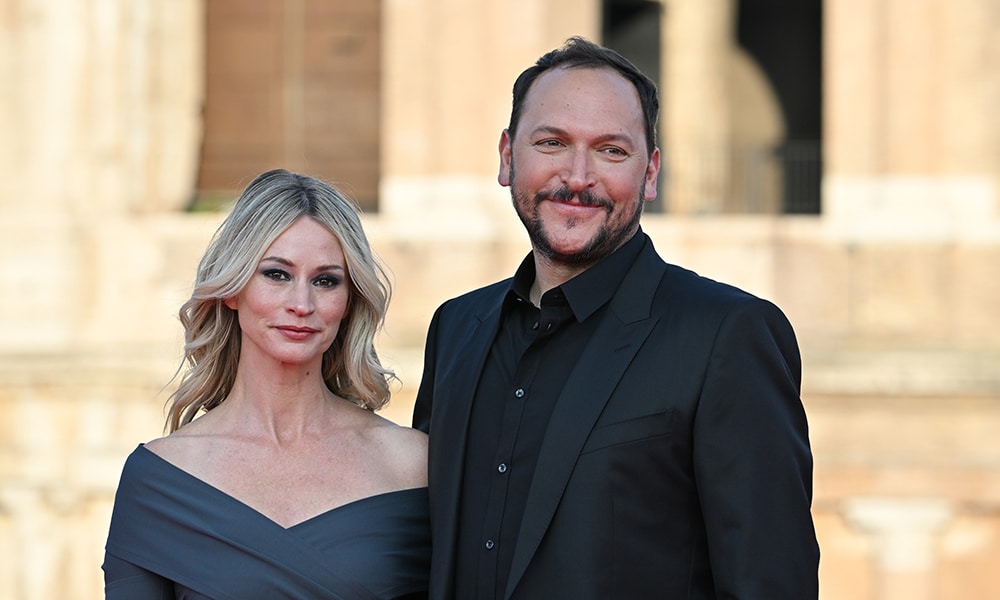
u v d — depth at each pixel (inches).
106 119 1459.2
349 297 399.9
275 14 1531.7
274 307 377.7
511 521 354.9
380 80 1523.1
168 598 374.3
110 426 1398.9
